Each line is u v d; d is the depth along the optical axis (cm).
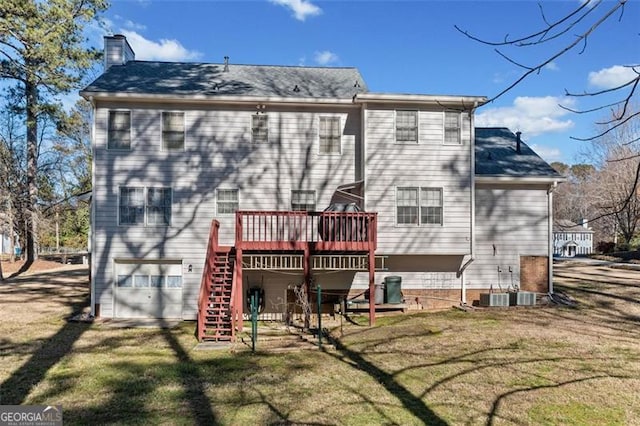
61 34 1934
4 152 2739
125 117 1473
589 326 1249
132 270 1478
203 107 1496
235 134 1506
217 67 1759
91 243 1485
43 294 1861
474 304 1566
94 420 664
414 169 1466
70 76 2097
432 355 994
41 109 2297
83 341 1149
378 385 810
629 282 1962
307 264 1320
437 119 1483
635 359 947
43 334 1223
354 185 1482
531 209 1603
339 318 1438
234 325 1186
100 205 1452
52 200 3247
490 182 1573
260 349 1068
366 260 1436
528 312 1440
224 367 930
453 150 1484
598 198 3269
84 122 3569
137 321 1409
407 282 1547
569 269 2527
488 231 1584
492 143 1834
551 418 661
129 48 1819
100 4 2119
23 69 2055
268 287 1501
